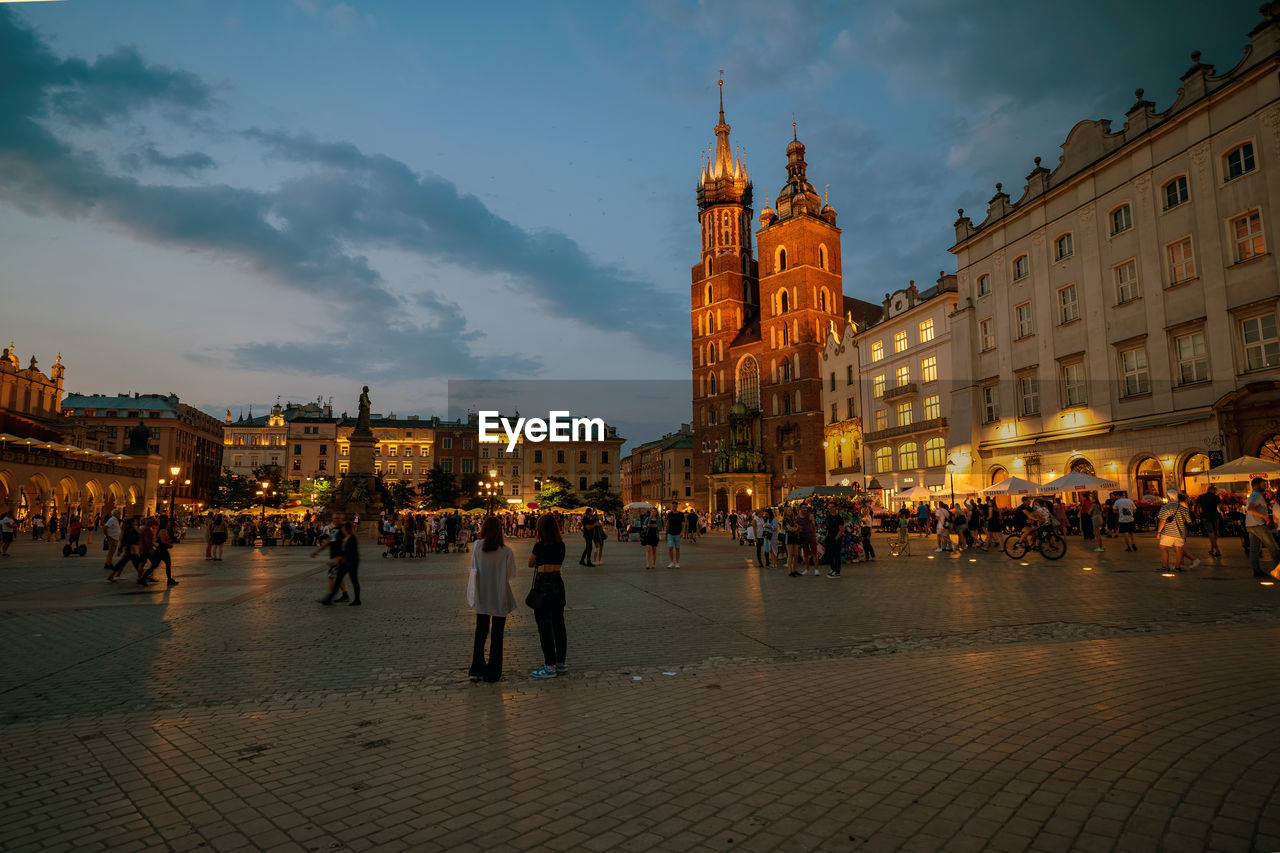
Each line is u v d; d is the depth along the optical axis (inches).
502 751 195.9
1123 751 178.5
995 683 254.1
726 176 3786.9
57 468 2252.7
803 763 179.8
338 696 261.1
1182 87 1202.6
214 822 152.3
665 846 137.5
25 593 615.2
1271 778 157.5
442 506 3265.3
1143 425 1242.6
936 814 147.6
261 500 3444.9
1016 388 1565.0
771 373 3206.2
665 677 283.7
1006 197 1612.9
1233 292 1108.5
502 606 286.4
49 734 215.6
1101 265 1354.6
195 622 449.1
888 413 2123.5
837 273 3213.6
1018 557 860.0
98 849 140.2
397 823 150.7
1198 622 375.9
